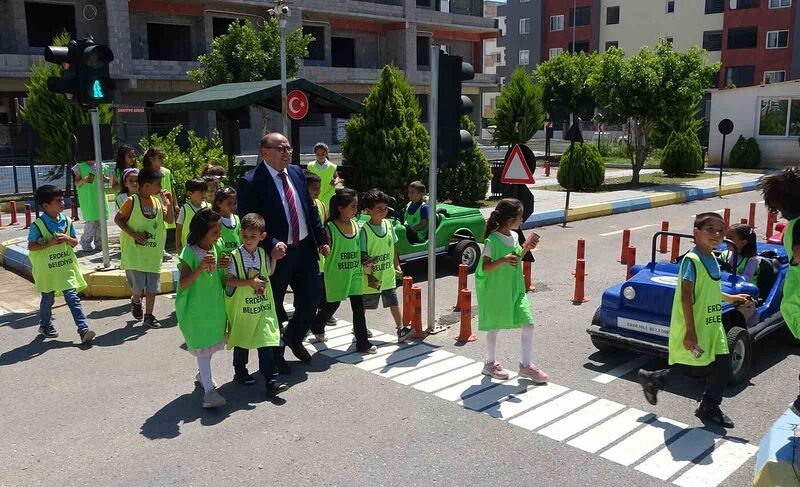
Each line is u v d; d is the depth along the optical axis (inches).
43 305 295.6
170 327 312.2
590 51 2245.3
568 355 270.1
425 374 250.4
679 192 794.8
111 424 211.6
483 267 236.1
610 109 916.6
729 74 1973.4
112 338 297.1
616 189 848.3
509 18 2440.9
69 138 746.8
